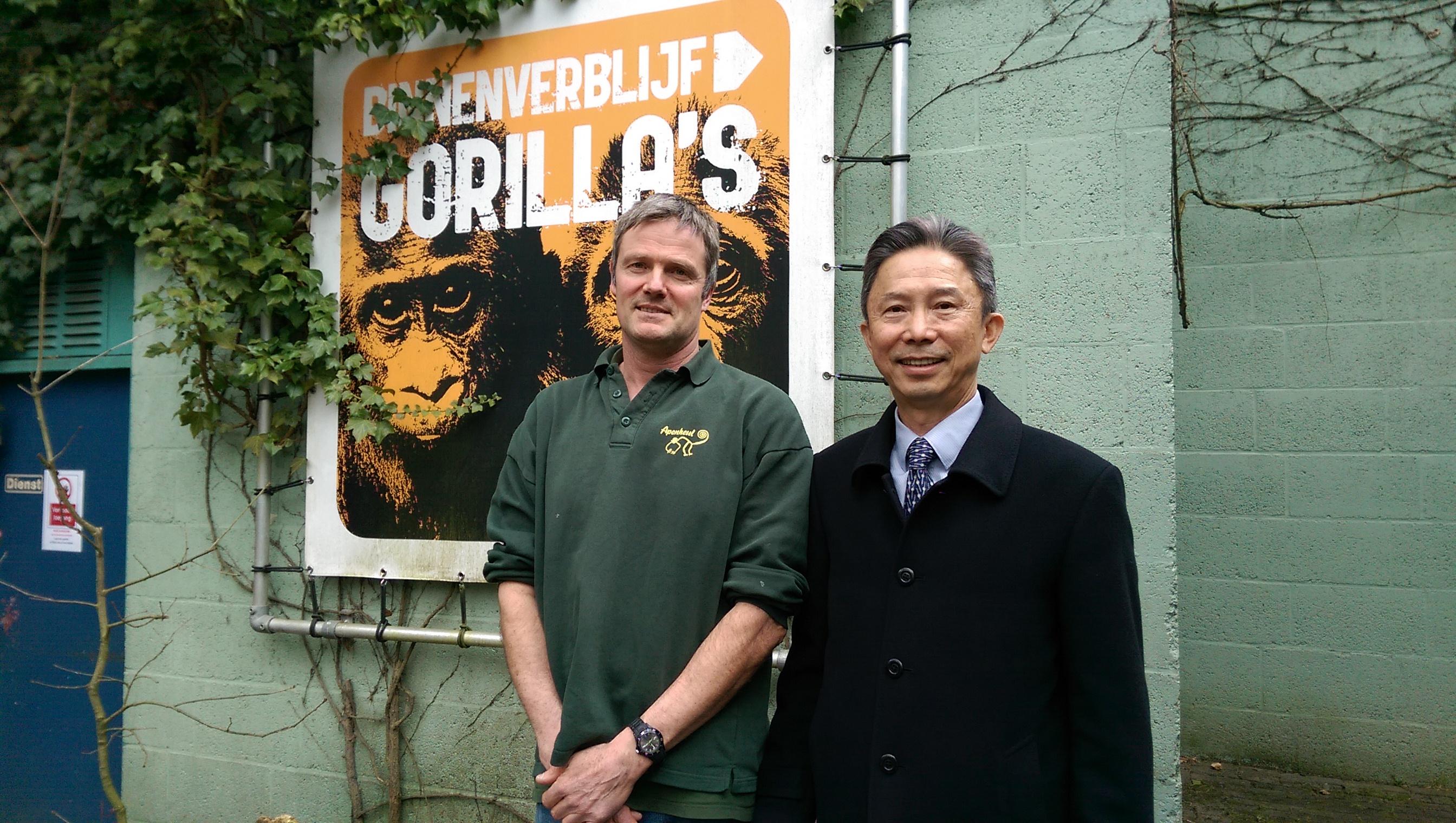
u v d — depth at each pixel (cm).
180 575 309
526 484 182
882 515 148
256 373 277
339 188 287
